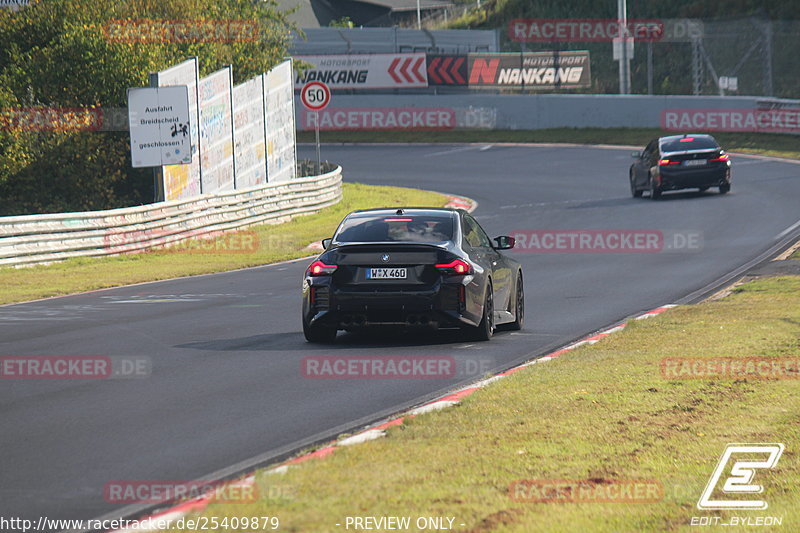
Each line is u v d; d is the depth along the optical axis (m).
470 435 25.78
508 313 47.53
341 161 182.00
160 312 56.84
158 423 29.52
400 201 130.75
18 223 83.06
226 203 104.69
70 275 78.44
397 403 31.91
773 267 67.69
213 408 31.48
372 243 42.78
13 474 24.20
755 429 26.33
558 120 198.88
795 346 38.53
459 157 178.50
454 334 46.88
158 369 38.53
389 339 45.47
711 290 60.12
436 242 43.16
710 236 88.50
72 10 125.44
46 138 114.06
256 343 44.75
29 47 125.25
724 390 31.12
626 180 142.12
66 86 117.62
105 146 116.50
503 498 20.27
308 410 31.03
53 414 31.00
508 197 132.25
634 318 50.31
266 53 142.62
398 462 23.11
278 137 129.88
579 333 46.62
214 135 112.56
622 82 194.12
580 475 22.12
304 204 118.75
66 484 23.22
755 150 161.88
